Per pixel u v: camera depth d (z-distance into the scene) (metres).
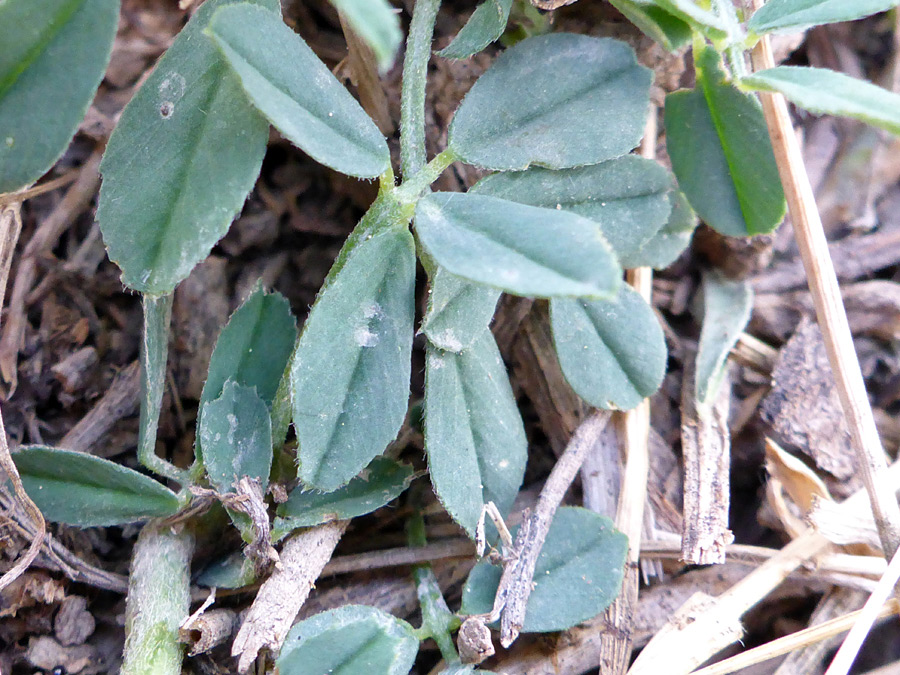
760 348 0.12
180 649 0.10
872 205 0.13
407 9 0.12
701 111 0.11
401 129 0.10
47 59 0.09
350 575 0.11
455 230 0.09
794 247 0.13
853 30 0.14
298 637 0.10
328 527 0.11
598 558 0.10
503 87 0.10
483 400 0.10
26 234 0.12
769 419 0.12
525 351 0.12
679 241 0.11
